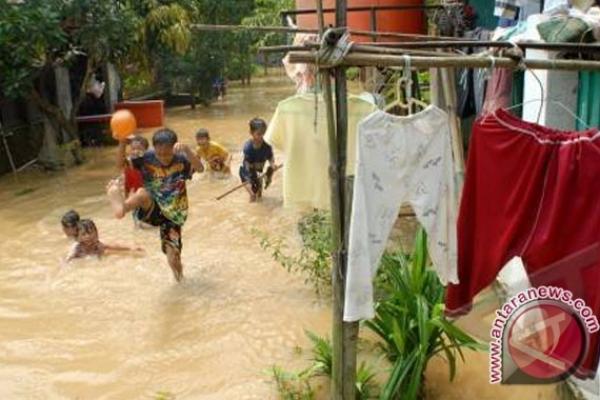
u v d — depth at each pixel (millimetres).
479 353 4039
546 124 3891
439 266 2918
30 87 9828
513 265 3713
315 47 2742
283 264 5551
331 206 2992
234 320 4832
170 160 5234
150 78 17547
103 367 4281
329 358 3842
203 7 18297
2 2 8789
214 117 16047
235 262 5977
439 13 6176
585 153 2514
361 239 2750
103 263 6059
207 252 6250
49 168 10336
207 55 17969
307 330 4516
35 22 9000
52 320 4969
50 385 4086
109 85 13562
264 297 5203
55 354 4461
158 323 4844
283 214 7383
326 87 2830
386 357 3965
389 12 6188
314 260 5508
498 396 3643
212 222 7184
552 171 2551
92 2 10188
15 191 9008
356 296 2818
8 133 10242
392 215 2812
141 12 14477
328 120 2869
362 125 2645
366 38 6141
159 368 4238
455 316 2953
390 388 3408
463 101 5848
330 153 2922
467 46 2875
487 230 2723
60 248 6543
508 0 5074
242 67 22078
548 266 2631
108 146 12617
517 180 2611
